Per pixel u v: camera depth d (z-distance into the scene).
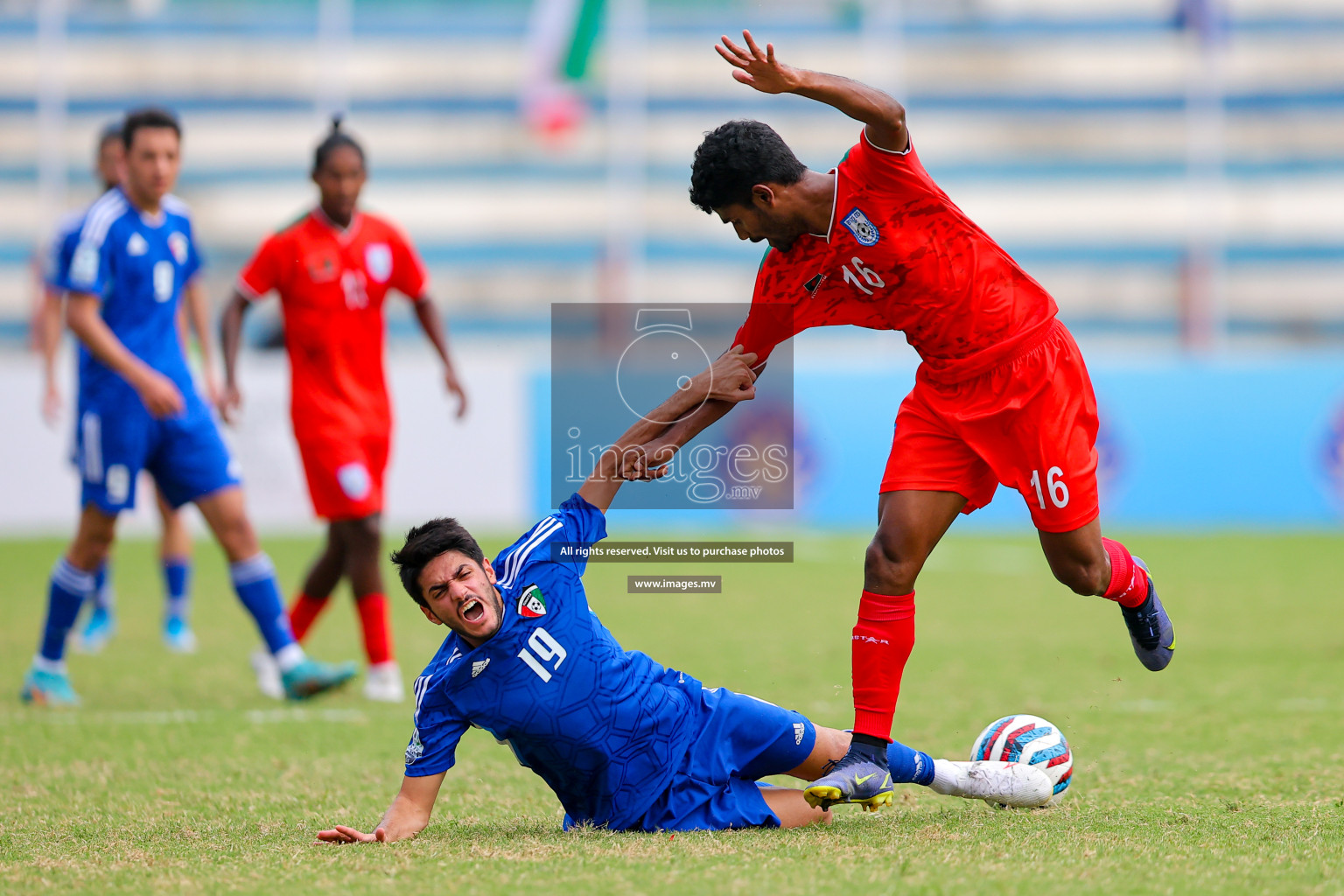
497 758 17.17
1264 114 78.62
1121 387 50.31
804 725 13.33
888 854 11.42
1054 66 79.38
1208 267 74.81
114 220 20.61
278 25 76.88
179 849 12.12
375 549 22.02
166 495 21.67
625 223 72.31
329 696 21.89
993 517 55.41
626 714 12.48
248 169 76.75
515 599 12.31
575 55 73.19
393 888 10.48
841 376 50.34
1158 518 50.22
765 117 76.25
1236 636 27.52
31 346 67.50
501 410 49.31
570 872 10.90
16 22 74.56
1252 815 13.12
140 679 23.67
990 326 13.36
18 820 13.56
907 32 79.81
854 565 41.81
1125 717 19.23
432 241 77.44
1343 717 19.00
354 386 22.12
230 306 22.30
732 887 10.35
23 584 36.94
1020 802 13.59
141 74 75.88
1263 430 50.41
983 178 79.38
